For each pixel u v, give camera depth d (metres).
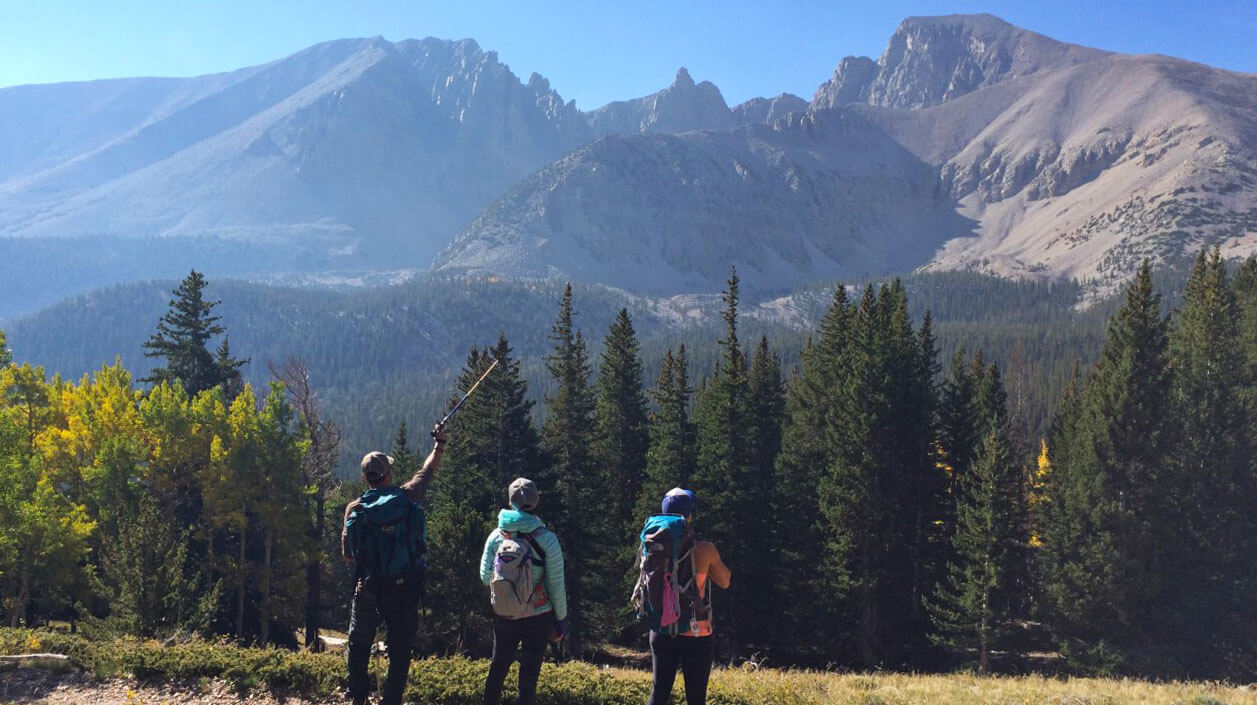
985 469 45.25
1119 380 47.06
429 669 11.12
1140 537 43.88
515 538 7.98
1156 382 46.38
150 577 28.50
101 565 46.16
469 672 11.04
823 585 45.75
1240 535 45.97
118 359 57.72
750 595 46.44
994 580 43.03
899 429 47.41
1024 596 51.28
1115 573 42.91
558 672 11.88
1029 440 96.12
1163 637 43.69
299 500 48.94
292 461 48.38
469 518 39.72
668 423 52.91
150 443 48.41
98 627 27.36
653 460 52.78
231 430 48.25
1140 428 45.97
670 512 7.84
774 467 50.72
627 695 10.87
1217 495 46.84
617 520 55.12
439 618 38.19
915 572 48.53
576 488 51.28
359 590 8.39
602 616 50.00
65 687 10.54
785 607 47.25
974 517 44.81
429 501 53.34
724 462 47.91
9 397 50.69
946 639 46.00
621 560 49.62
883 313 52.78
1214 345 49.59
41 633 12.77
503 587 7.76
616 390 58.31
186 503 50.88
